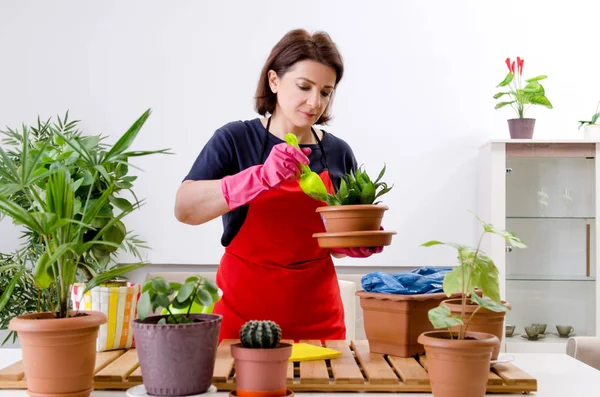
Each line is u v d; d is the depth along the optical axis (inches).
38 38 152.7
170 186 152.7
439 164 155.5
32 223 44.4
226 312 75.9
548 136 157.0
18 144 135.5
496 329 52.1
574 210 147.0
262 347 43.4
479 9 156.1
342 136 155.3
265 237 76.4
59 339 42.4
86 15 153.2
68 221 43.6
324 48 71.6
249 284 75.9
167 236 151.8
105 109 152.9
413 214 154.9
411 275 59.4
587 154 146.2
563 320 148.3
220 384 48.0
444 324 41.8
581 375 55.6
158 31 153.9
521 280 148.3
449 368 42.9
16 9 152.6
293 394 44.6
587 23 156.9
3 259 140.6
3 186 45.3
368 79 155.4
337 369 51.3
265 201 76.2
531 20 156.6
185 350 42.8
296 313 75.9
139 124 48.2
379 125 155.0
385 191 60.9
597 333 146.3
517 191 147.1
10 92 152.1
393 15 155.5
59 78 152.6
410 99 155.6
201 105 153.9
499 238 145.6
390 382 48.6
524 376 48.9
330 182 81.0
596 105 156.9
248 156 79.4
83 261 57.4
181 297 43.6
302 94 71.9
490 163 146.0
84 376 43.9
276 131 81.3
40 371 42.6
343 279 143.0
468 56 156.0
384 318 57.7
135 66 153.5
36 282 45.1
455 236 154.9
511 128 148.2
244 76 154.6
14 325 42.6
